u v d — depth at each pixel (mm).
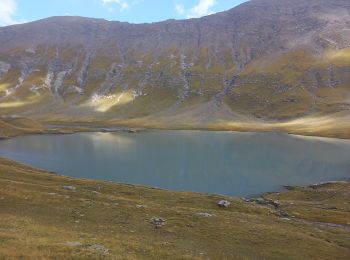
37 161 143750
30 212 56844
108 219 57812
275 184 117688
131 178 121250
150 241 47781
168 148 180000
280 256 49250
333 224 72062
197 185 115062
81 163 141375
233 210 77812
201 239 52469
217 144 195125
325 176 128125
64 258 32875
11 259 30391
